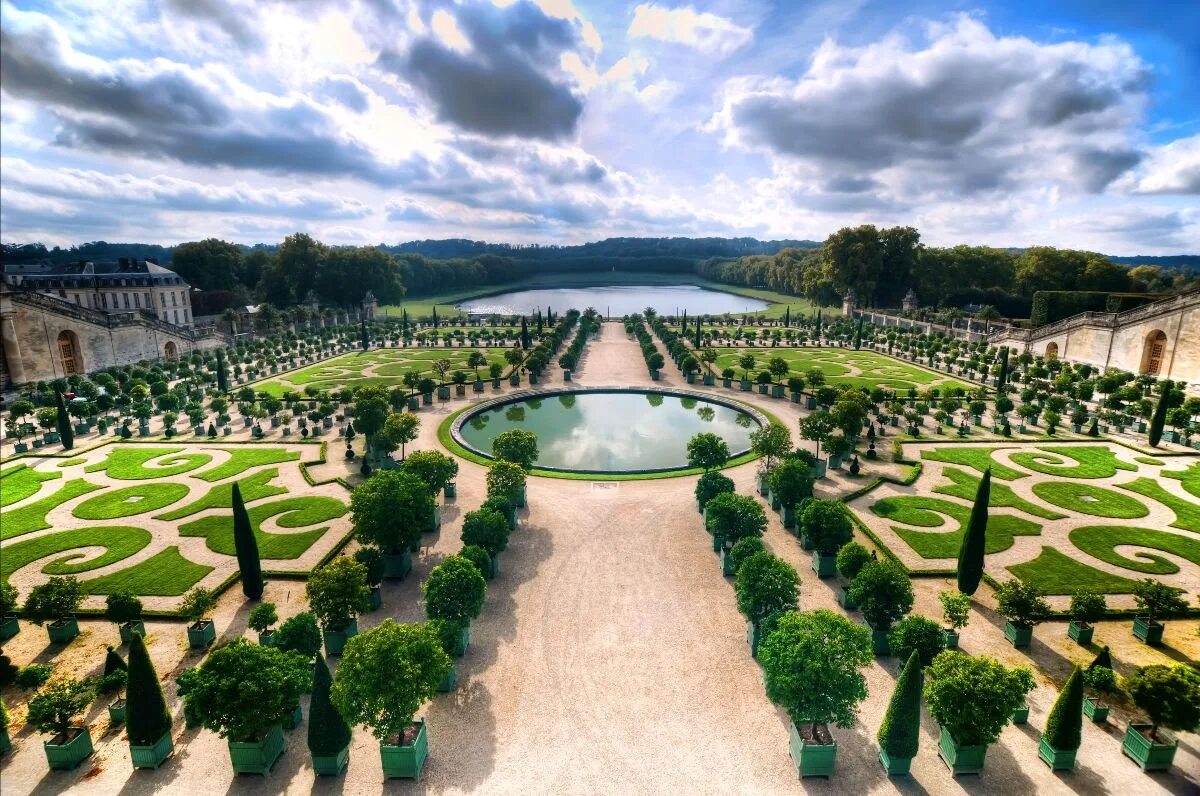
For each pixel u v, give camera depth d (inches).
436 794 936.3
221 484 2206.0
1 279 3494.1
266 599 1473.9
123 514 1952.5
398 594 1494.8
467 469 2358.5
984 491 1375.5
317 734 945.5
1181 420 2652.6
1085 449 2556.6
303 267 7135.8
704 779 964.6
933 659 1054.4
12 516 1939.0
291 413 3181.6
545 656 1255.5
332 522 1887.3
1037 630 1342.3
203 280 7160.4
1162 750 966.4
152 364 4375.0
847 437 2351.1
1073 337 4382.4
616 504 2010.3
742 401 3348.9
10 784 958.4
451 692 1150.3
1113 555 1665.8
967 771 964.6
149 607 1435.8
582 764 992.2
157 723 983.6
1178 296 3639.3
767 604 1227.9
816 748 948.0
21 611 1393.9
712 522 1603.1
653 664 1232.8
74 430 2871.6
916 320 6131.9
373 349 5354.3
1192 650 1273.4
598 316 7372.1
